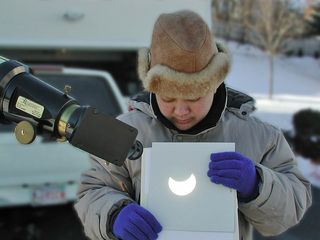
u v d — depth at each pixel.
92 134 1.34
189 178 1.67
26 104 1.42
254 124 1.97
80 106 1.39
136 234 1.61
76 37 5.69
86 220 1.86
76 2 5.64
